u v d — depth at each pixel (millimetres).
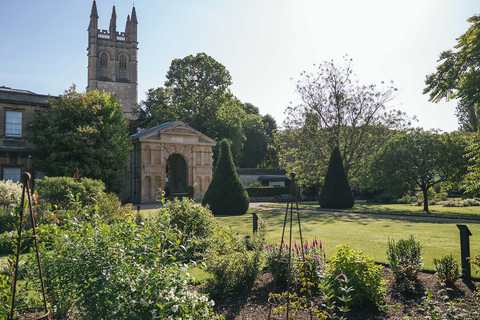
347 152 34125
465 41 12688
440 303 5758
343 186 28703
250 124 55344
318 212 24469
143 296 3941
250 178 52469
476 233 13203
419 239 11898
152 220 7238
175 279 4164
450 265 6754
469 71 13281
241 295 6500
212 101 50375
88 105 29641
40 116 28281
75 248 4371
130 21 82688
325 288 4895
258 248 7207
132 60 80812
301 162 35812
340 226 16031
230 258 6828
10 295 3801
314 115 34594
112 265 4109
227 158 24797
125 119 39062
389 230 14414
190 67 51188
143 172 38781
